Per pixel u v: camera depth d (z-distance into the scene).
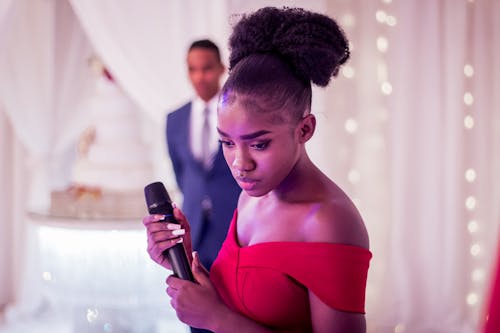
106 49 3.55
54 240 3.33
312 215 0.97
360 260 0.94
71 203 3.39
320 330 0.95
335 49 0.98
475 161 3.89
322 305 0.94
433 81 3.86
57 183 4.35
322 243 0.94
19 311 4.31
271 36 0.97
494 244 3.87
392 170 3.92
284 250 0.98
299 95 0.95
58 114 4.29
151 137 4.48
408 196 3.91
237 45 1.02
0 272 4.50
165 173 4.46
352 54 3.90
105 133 3.48
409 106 3.88
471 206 3.89
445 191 3.90
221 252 1.14
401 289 3.92
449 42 3.84
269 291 1.00
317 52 0.95
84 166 3.48
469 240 3.90
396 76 3.90
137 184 3.42
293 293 0.98
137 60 3.55
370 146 3.93
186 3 3.49
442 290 3.91
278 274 0.98
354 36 3.90
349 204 0.98
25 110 4.20
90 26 3.57
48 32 4.23
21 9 4.16
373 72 3.91
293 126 0.95
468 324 3.88
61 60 4.28
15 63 4.16
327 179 1.02
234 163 0.96
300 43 0.95
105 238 3.24
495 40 3.83
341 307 0.93
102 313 3.29
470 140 3.88
